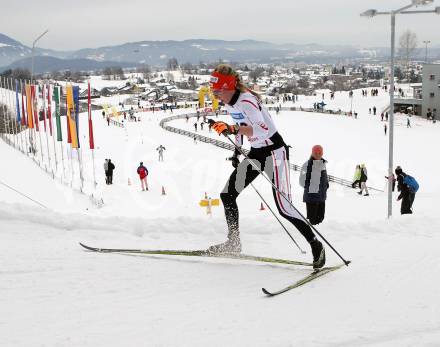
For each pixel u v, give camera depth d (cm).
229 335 286
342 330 296
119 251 448
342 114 5712
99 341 272
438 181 2262
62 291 348
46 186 1684
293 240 473
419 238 528
